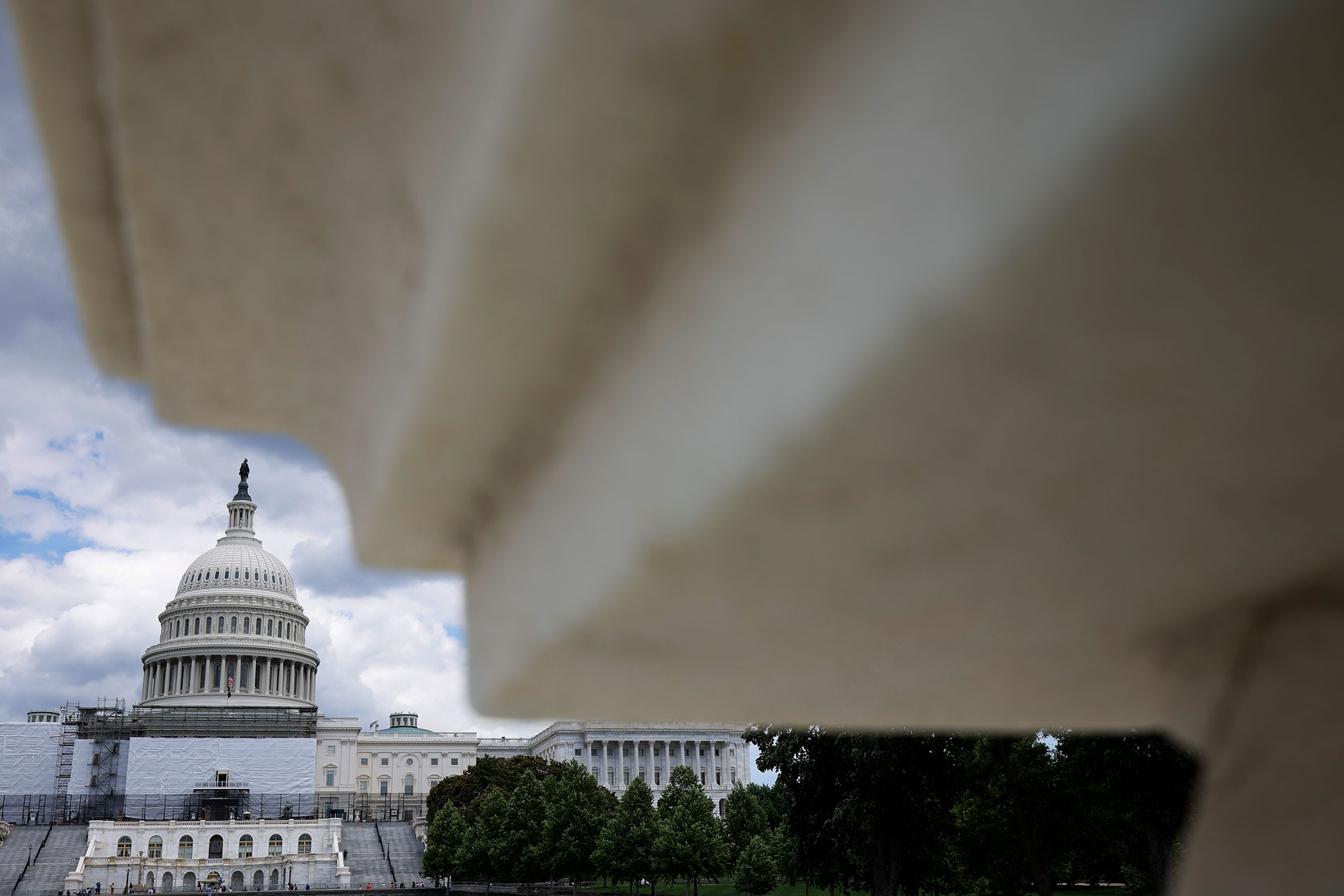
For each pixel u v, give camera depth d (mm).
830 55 573
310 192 1159
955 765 25906
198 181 1169
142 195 1215
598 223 723
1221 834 782
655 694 1230
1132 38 393
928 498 623
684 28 580
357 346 1445
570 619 1018
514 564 1245
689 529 736
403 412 1130
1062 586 748
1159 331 447
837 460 590
